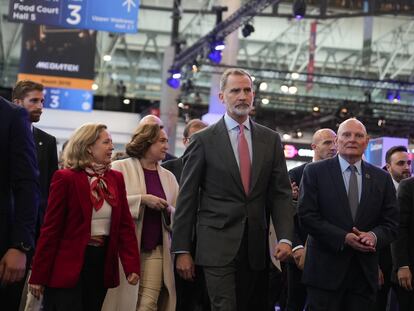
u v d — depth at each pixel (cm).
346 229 418
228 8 1575
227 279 360
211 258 363
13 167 294
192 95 2581
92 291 369
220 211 369
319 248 423
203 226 374
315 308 419
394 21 2520
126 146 474
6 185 295
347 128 426
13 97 479
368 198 423
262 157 377
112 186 382
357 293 414
